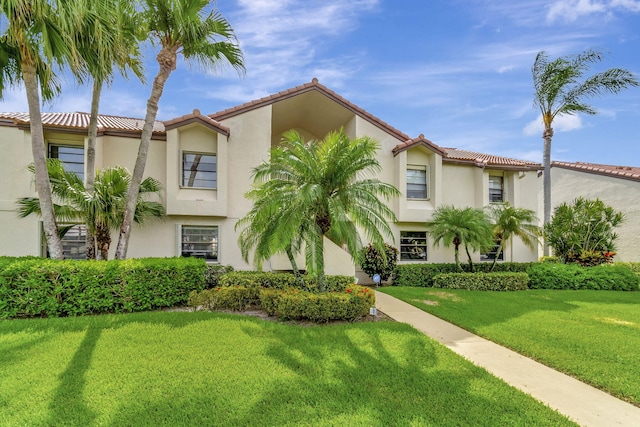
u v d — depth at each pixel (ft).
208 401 14.57
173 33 34.83
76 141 42.91
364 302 28.50
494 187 60.59
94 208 31.68
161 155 45.03
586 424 13.64
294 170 30.42
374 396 15.24
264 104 48.21
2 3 24.22
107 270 29.07
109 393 15.08
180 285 32.45
